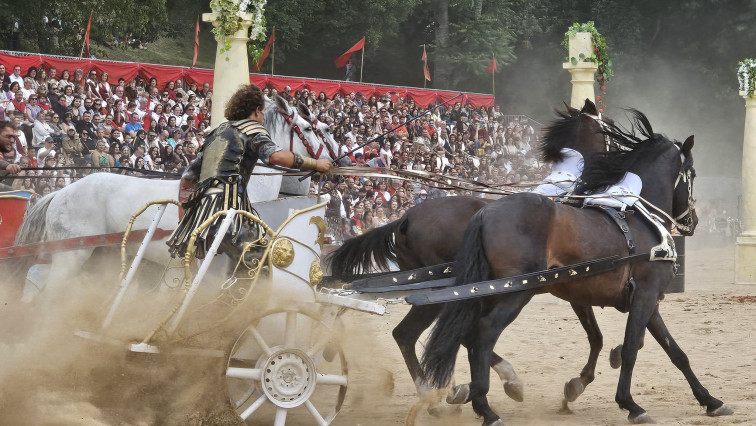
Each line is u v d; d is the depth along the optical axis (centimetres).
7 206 768
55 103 1816
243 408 693
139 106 2009
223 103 1108
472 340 750
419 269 812
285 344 638
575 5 5066
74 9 2806
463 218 829
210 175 650
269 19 4200
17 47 2836
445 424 773
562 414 813
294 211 656
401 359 1083
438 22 4628
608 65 1652
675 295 1827
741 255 2117
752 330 1326
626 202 812
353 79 4669
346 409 806
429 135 2556
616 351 894
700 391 799
